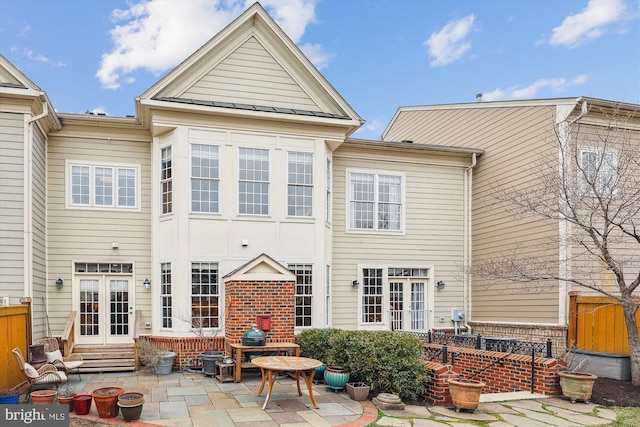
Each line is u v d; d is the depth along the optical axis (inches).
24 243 369.1
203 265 428.8
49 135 435.2
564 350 422.9
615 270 350.6
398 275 538.0
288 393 315.3
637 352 337.7
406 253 539.8
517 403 297.9
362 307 518.6
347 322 509.7
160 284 434.9
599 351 396.2
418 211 549.0
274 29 451.5
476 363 374.6
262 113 442.6
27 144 375.9
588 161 388.2
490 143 543.5
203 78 437.4
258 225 446.3
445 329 542.6
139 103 412.5
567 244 405.1
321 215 467.5
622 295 349.1
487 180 546.3
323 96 473.4
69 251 433.7
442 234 555.8
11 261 365.4
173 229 425.7
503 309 507.5
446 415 269.7
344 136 483.2
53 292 427.2
